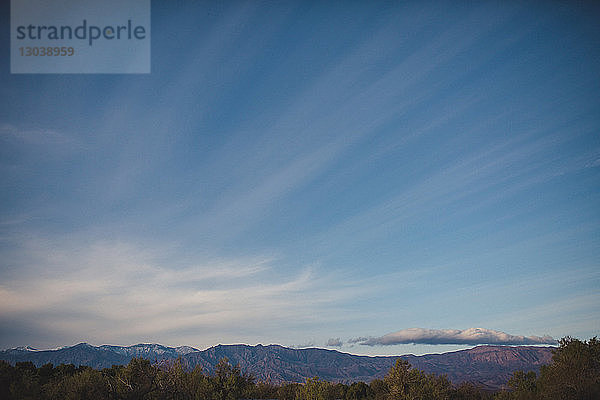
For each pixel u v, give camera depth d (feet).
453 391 162.50
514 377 151.23
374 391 162.09
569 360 99.30
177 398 98.48
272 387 148.87
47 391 86.43
